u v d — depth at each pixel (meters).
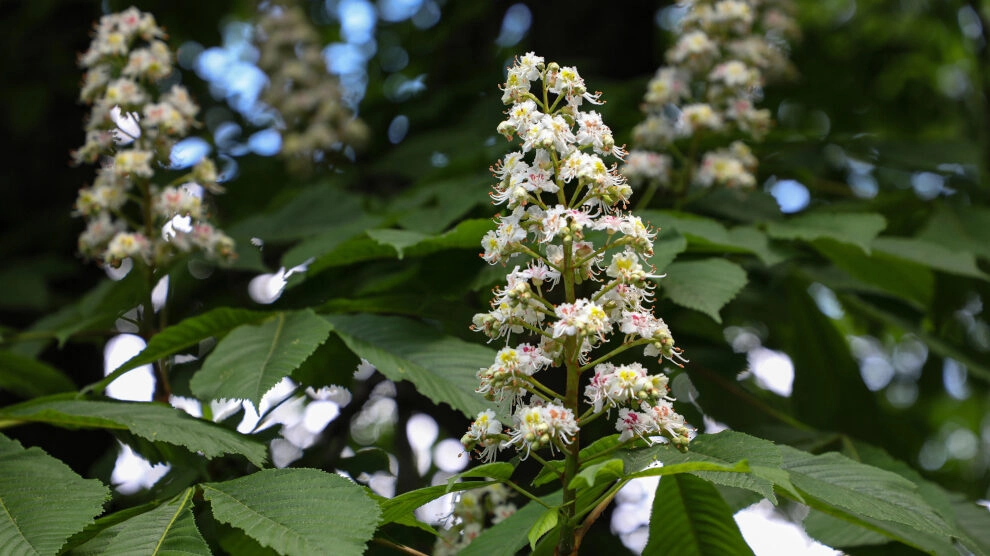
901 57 8.70
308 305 4.20
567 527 2.41
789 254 3.87
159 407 3.00
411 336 3.32
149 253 4.04
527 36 6.84
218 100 7.18
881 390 8.54
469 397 3.09
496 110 5.64
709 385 4.52
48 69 6.91
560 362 2.48
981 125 7.27
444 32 7.39
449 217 4.08
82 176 6.85
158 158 4.09
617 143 4.93
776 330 5.93
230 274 5.47
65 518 2.42
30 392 4.37
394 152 5.66
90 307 4.66
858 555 3.48
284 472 2.62
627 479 2.30
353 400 5.78
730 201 4.56
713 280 3.48
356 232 4.18
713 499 2.81
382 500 2.69
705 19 4.66
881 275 4.27
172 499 2.66
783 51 5.65
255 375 2.93
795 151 5.69
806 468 2.68
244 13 8.48
